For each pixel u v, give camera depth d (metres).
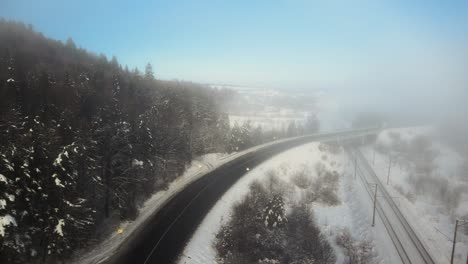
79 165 30.08
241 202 46.22
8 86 44.34
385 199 54.72
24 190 23.70
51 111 38.22
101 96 60.44
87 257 29.16
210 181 55.44
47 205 24.88
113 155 36.19
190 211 42.38
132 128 43.16
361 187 61.38
